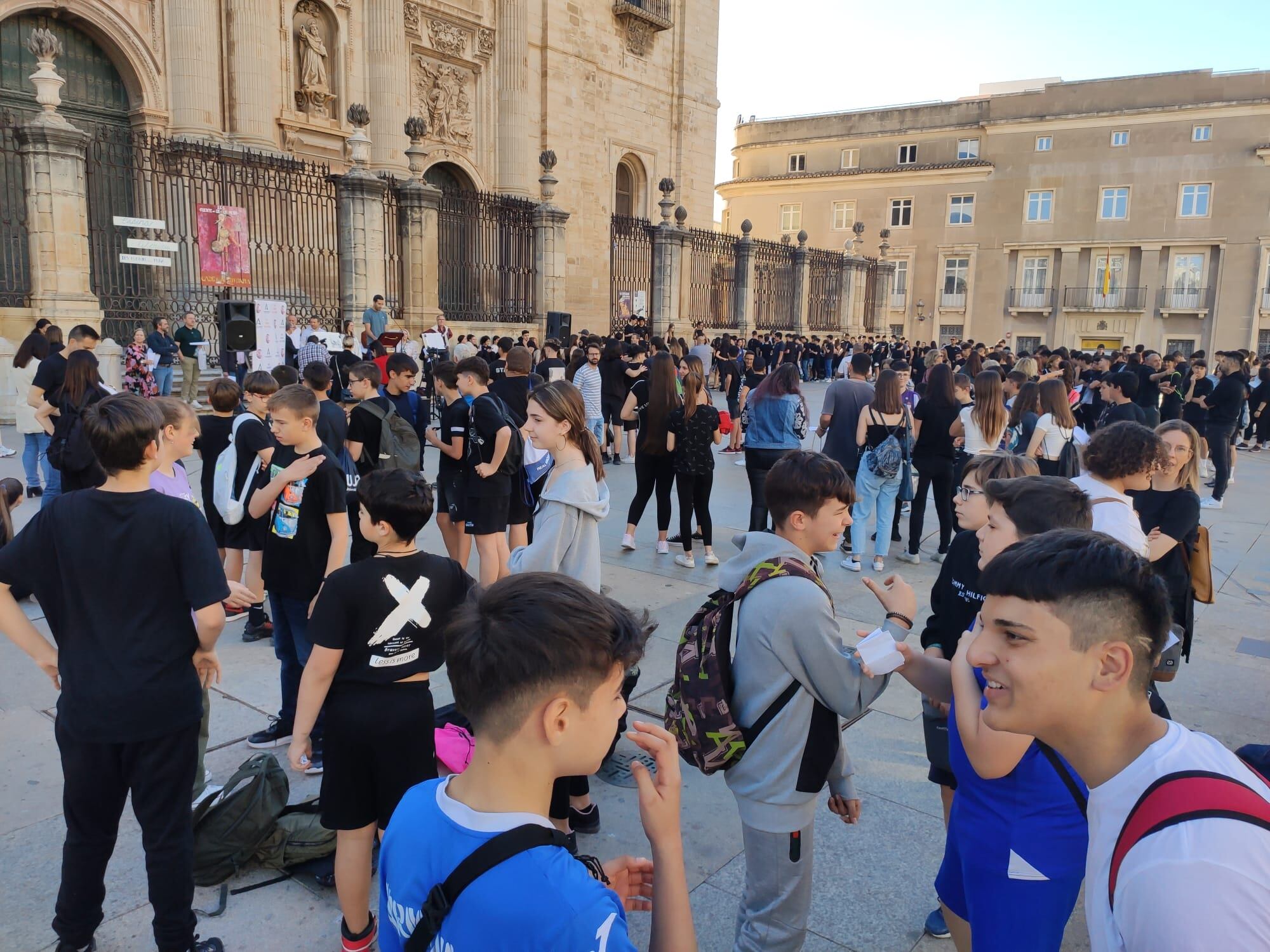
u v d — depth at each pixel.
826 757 2.40
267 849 3.29
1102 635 1.25
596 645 1.30
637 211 32.62
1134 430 3.55
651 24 31.00
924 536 9.12
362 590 2.76
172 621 2.64
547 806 1.37
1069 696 1.28
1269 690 5.25
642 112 31.84
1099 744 1.29
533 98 27.17
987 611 1.36
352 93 21.91
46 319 11.78
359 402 6.17
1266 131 39.34
